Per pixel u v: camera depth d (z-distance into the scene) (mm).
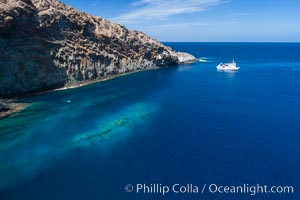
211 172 37812
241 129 54188
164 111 66312
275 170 38438
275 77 120688
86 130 52625
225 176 36938
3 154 42594
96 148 45156
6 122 55812
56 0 101812
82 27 101875
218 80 111562
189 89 92750
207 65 167625
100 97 78312
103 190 34031
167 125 56312
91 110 65375
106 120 58531
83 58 97500
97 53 105000
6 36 72000
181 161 40812
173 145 46406
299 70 146625
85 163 40250
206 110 67500
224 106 71250
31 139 48062
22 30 77750
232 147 45719
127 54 127562
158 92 87250
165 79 112250
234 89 93500
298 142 47875
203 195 33000
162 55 154500
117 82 102625
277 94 85938
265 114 64312
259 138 49625
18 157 41750
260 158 41812
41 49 82125
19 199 32438
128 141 48000
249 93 87188
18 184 35219
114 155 42750
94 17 117688
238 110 67562
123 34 127062
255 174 37406
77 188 34406
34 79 78938
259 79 115062
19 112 62094
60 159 41406
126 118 60312
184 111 66500
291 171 38188
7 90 71875
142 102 74250
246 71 141375
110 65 112812
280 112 66000
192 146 46031
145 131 52844
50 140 47875
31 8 82625
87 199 32375
